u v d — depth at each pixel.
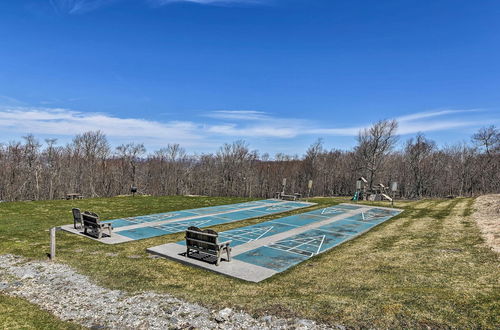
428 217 17.33
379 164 40.91
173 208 20.66
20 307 6.10
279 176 57.19
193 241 9.32
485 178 47.31
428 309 5.50
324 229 14.35
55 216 16.62
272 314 5.69
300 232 13.66
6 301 6.38
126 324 5.44
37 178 40.09
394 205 23.09
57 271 8.35
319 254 10.29
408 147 50.25
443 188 51.16
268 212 19.30
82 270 8.45
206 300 6.46
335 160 58.06
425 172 50.25
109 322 5.52
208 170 54.53
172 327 5.32
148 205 21.75
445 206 21.77
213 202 24.00
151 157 53.34
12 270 8.40
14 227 13.84
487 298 5.79
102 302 6.38
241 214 18.48
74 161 44.28
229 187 52.78
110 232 12.48
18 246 10.81
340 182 56.66
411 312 5.42
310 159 55.09
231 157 53.47
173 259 9.48
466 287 6.44
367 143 40.03
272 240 12.16
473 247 9.86
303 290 6.99
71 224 14.57
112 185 48.03
